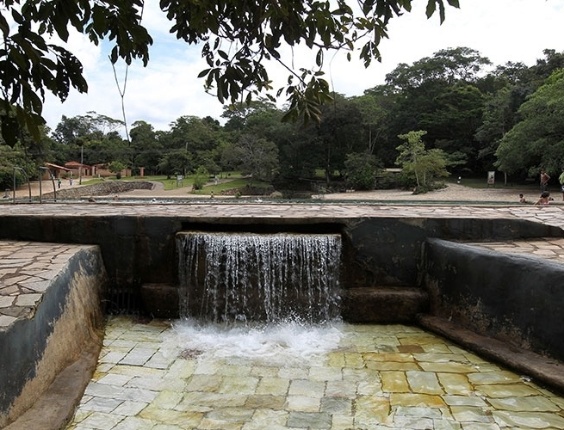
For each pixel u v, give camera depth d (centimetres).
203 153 4900
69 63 237
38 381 337
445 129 4219
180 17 308
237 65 312
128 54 258
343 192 3716
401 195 3172
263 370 406
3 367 288
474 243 544
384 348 452
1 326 299
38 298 354
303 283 535
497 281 432
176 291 547
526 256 423
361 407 336
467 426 303
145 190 4031
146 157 5259
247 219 568
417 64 4491
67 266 450
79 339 438
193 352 448
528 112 2694
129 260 571
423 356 427
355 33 310
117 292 573
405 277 556
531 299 393
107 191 3938
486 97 4138
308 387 371
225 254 536
